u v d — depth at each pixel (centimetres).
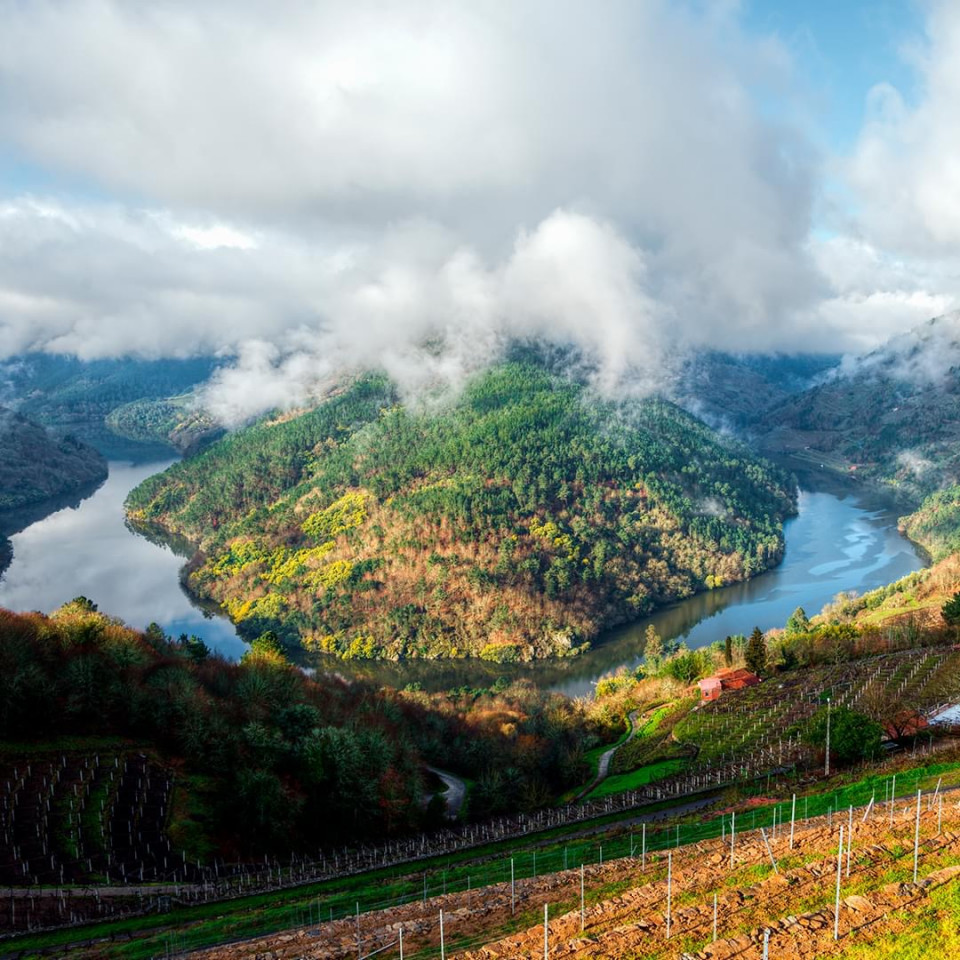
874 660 14125
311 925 5603
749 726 11838
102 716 9538
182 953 5309
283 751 9544
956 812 4756
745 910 3794
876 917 3528
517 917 4812
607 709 15100
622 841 7212
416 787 10344
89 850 7200
